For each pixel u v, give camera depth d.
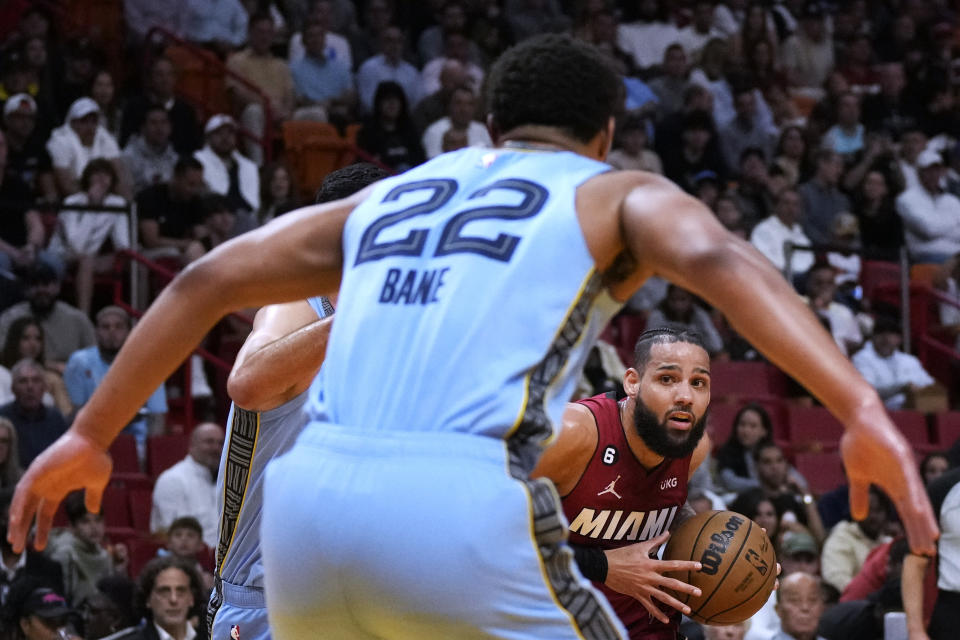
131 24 18.02
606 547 4.32
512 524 2.53
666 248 2.56
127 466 11.80
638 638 4.32
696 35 20.73
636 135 17.28
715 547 4.09
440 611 2.55
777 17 21.73
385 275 2.73
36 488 2.83
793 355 2.40
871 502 10.49
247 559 4.02
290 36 19.03
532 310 2.61
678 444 4.18
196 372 13.24
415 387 2.60
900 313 16.36
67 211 13.77
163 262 14.00
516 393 2.58
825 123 19.70
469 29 19.28
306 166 16.59
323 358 3.35
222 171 15.59
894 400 15.27
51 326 12.52
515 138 2.89
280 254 2.87
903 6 22.97
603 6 19.92
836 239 17.44
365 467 2.59
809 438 14.34
